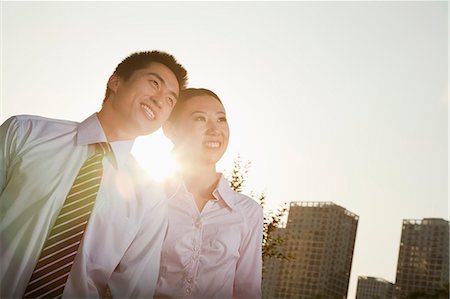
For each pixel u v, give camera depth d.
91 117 1.87
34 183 1.70
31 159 1.72
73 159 1.78
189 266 2.05
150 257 1.87
